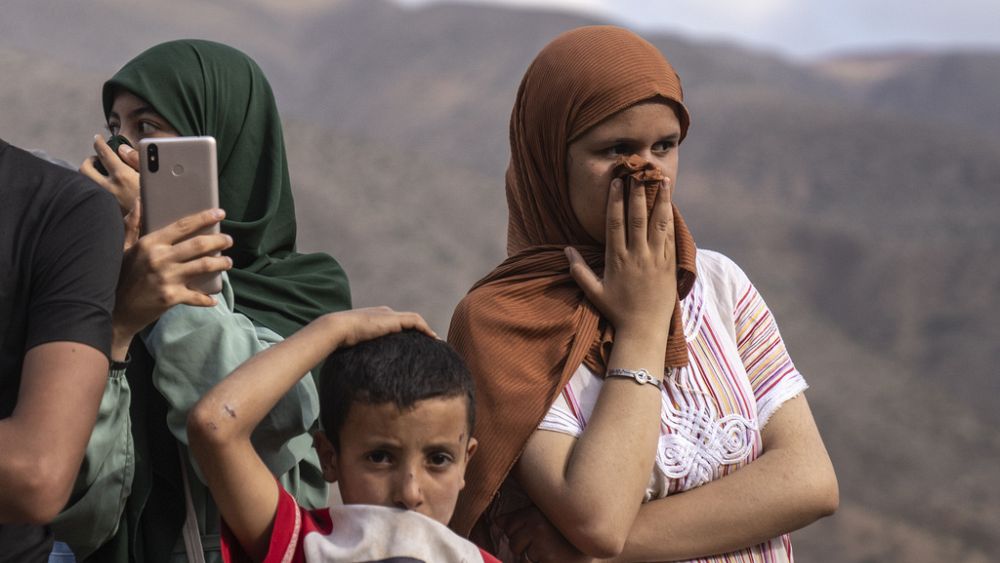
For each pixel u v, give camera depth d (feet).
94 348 7.36
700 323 9.45
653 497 8.95
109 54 562.25
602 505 8.33
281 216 11.18
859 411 166.61
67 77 186.29
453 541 7.82
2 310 7.45
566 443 8.74
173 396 8.96
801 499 9.02
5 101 173.78
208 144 8.32
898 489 146.00
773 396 9.52
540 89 9.43
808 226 330.95
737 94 432.25
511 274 9.45
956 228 360.28
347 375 7.91
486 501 8.64
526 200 9.71
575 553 8.80
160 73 10.80
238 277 10.32
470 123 478.18
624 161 9.08
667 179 9.10
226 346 9.09
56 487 7.06
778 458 9.18
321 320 8.23
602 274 9.41
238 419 7.67
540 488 8.59
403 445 7.82
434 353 8.00
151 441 9.26
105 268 7.55
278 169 11.18
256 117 11.21
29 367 7.27
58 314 7.35
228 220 10.75
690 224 334.44
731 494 8.93
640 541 8.73
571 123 9.21
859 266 313.73
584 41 9.34
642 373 8.79
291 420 9.12
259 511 7.77
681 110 9.46
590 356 9.06
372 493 7.89
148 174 8.32
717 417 9.12
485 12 561.02
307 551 7.72
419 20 563.89
